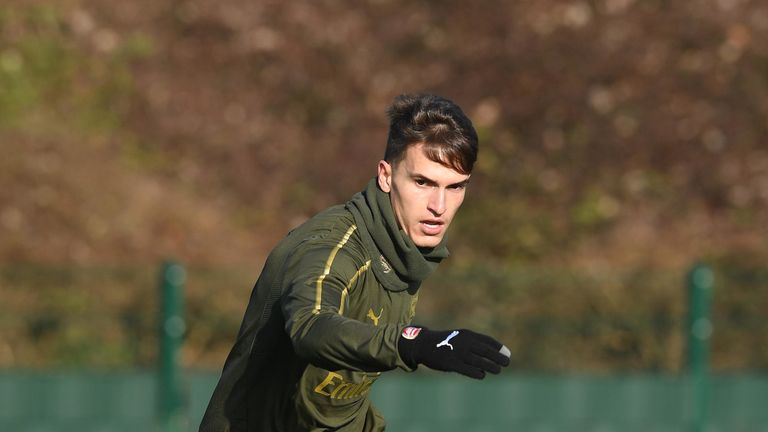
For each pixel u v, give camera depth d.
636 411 35.62
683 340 36.41
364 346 10.76
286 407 13.95
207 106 52.25
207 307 37.09
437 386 35.09
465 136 12.66
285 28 55.91
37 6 54.50
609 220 47.41
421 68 54.34
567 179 48.75
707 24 55.12
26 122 49.19
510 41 54.03
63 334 36.59
